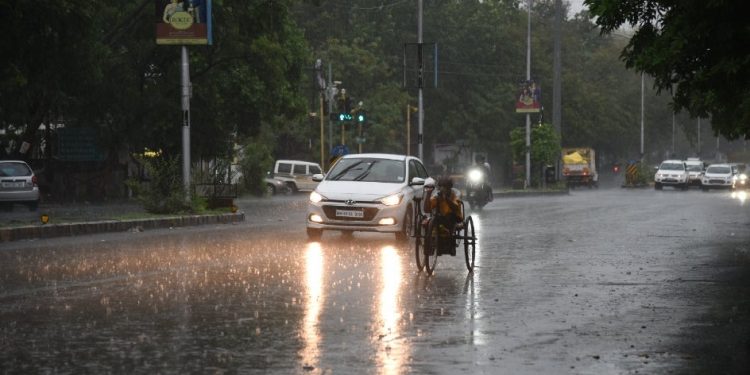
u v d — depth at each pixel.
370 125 145.88
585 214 67.94
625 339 18.70
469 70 171.12
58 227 45.06
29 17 57.78
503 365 16.11
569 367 16.00
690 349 17.69
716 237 46.34
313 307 22.59
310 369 15.71
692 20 26.39
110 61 79.44
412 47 167.88
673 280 28.80
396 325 20.12
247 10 80.12
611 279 29.02
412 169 46.00
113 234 46.62
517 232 49.75
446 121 167.25
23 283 26.80
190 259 33.88
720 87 27.41
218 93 88.25
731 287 27.12
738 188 141.38
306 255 35.75
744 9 25.80
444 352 17.20
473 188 75.88
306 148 150.12
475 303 23.62
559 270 31.58
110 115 85.56
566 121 186.38
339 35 165.00
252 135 95.81
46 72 70.19
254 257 34.81
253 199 97.38
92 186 86.69
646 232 49.78
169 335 18.78
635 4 28.27
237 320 20.61
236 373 15.41
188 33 58.50
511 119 172.88
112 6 82.19
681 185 146.12
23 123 81.94
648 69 27.78
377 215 42.22
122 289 25.61
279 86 89.94
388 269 31.19
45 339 18.34
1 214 60.06
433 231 30.20
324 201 42.66
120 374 15.34
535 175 134.00
